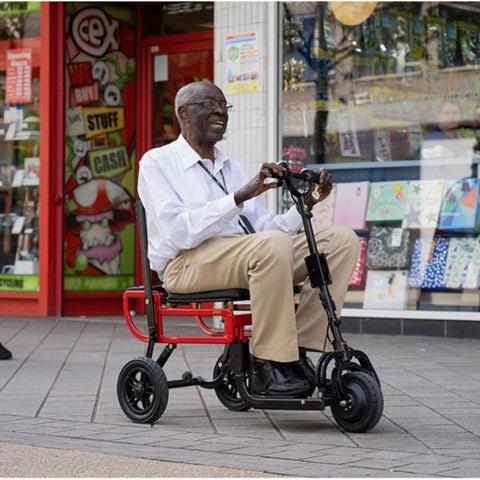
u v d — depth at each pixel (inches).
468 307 356.8
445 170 364.5
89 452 181.5
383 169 373.7
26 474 165.0
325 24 379.9
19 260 444.5
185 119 217.0
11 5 446.6
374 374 200.7
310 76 380.8
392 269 368.5
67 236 438.9
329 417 216.2
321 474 163.3
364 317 367.2
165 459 175.0
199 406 229.9
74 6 440.1
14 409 225.8
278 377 200.1
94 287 444.5
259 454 179.2
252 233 220.5
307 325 205.5
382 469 166.7
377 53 374.9
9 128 449.7
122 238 452.1
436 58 366.3
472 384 257.0
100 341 351.9
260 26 375.6
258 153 376.2
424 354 312.3
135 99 454.6
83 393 246.2
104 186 447.2
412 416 215.2
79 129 441.4
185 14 443.8
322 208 381.1
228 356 212.2
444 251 362.0
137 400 211.2
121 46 450.9
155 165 213.5
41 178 435.5
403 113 370.9
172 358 305.7
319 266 198.7
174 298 214.1
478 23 359.3
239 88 379.2
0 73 450.9
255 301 196.4
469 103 361.7
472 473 163.6
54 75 436.5
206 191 215.0
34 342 348.5
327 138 379.9
